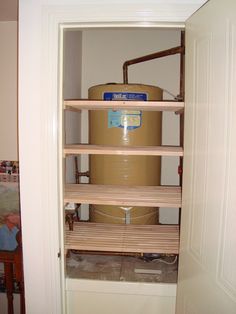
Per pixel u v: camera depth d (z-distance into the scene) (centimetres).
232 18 76
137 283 125
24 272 119
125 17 105
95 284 125
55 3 106
